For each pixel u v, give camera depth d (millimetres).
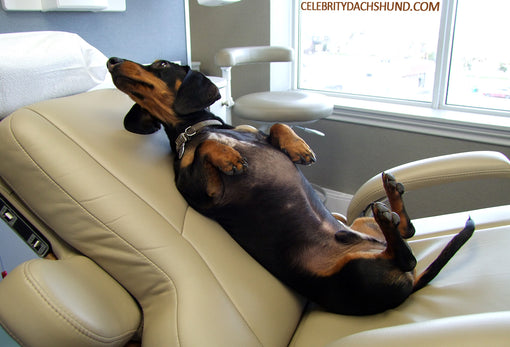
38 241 987
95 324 769
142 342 821
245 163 952
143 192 923
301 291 1023
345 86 2533
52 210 893
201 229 967
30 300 734
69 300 764
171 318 792
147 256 850
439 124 2062
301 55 2609
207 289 841
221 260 933
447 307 933
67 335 735
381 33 2316
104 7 1398
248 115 1852
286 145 1107
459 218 1278
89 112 1028
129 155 986
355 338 649
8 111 978
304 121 1857
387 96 2414
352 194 2439
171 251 863
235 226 1024
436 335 600
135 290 881
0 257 1458
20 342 745
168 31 1755
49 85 1039
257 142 1105
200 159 965
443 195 2123
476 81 2125
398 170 1259
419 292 1013
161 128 1206
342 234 1058
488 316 625
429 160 1264
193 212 996
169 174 1047
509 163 1201
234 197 1006
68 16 1373
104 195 872
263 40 2428
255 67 2521
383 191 1239
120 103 1149
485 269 1014
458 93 2188
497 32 2008
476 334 582
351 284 955
